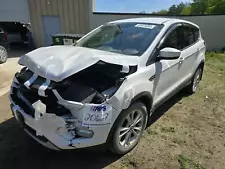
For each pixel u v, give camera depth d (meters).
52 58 2.47
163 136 3.30
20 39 13.02
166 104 4.45
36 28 13.25
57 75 2.21
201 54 4.81
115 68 2.64
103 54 2.73
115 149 2.69
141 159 2.80
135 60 2.85
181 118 3.88
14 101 2.76
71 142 2.29
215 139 3.28
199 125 3.66
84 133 2.32
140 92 2.74
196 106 4.39
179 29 3.92
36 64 2.42
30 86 2.40
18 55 10.84
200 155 2.91
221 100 4.71
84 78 2.47
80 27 12.66
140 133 3.05
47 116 2.24
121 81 2.51
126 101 2.53
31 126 2.48
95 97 2.33
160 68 3.19
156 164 2.71
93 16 12.34
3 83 5.82
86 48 3.06
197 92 5.13
